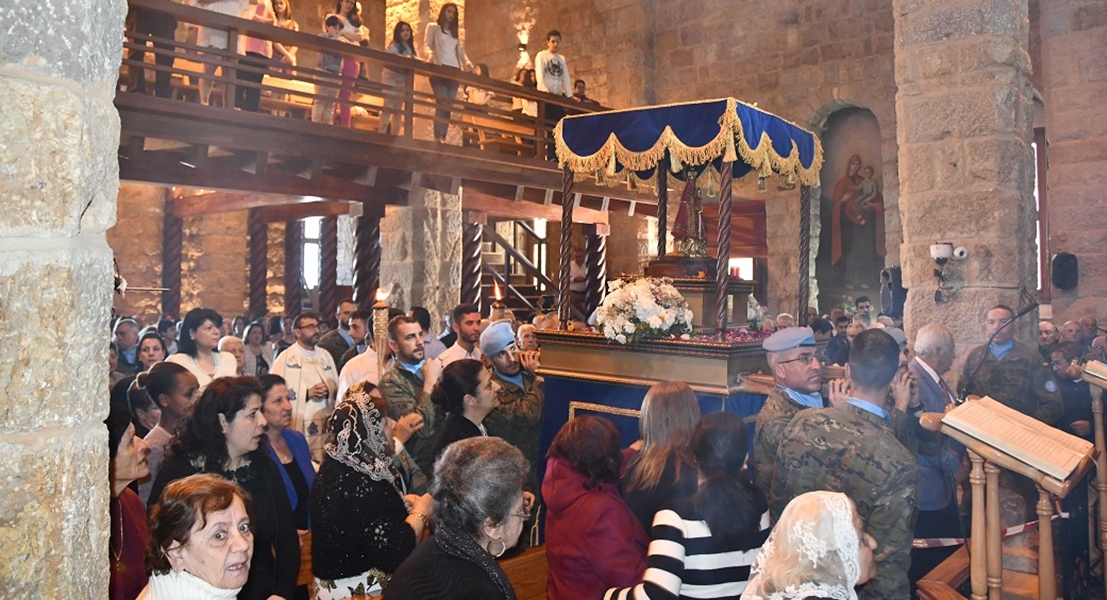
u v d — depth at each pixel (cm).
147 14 724
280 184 817
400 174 905
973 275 595
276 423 361
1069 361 726
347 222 1775
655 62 1631
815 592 191
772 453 338
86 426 165
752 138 494
